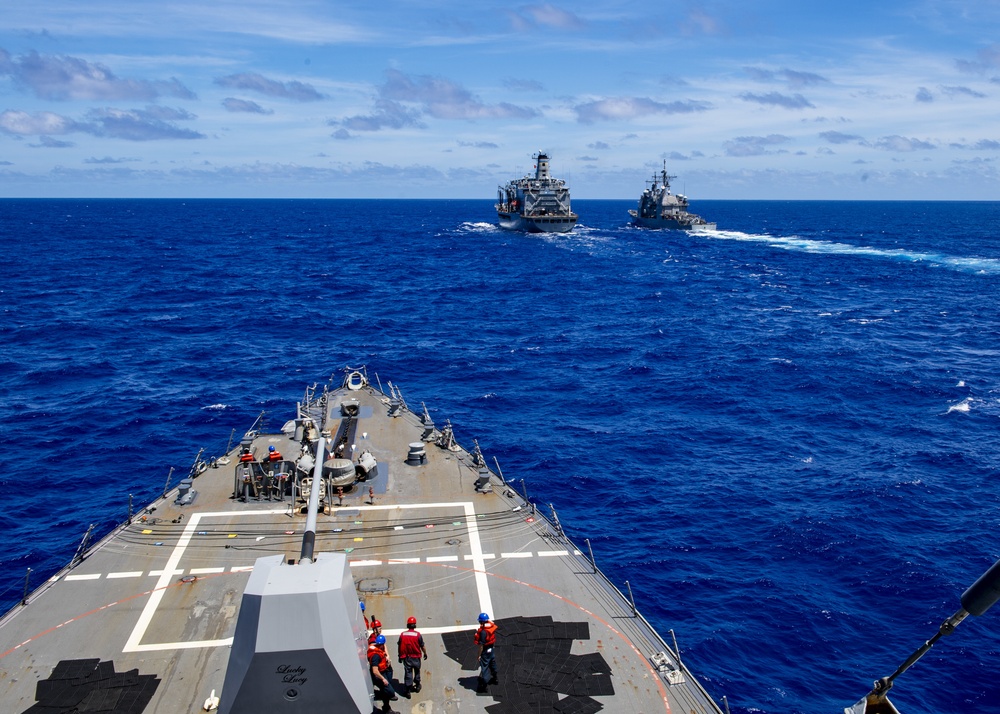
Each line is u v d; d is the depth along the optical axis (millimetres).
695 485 50188
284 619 16281
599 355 87625
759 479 51094
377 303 123875
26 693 18438
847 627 34719
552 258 189000
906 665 14500
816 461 54281
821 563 40250
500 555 24984
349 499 28625
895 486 49250
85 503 46719
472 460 32281
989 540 42188
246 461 29609
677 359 84875
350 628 16953
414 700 18344
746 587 37969
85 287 132875
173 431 59688
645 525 44656
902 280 148000
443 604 22281
